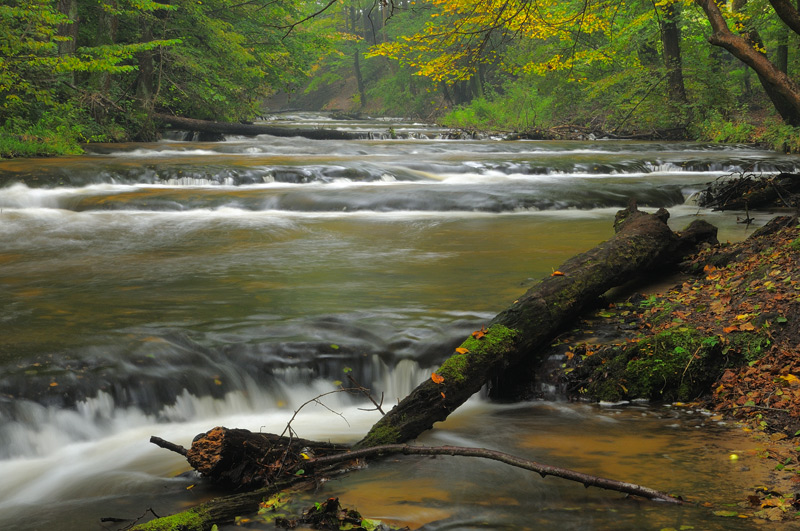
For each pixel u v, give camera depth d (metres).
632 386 5.88
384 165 19.73
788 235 8.14
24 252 10.97
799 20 8.96
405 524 3.80
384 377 6.19
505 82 49.84
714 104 32.19
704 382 5.82
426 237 11.98
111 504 4.30
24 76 23.83
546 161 21.33
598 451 4.80
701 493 4.09
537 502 4.05
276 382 6.05
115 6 28.19
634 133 34.00
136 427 5.51
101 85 28.17
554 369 6.16
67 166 18.19
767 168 20.84
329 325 6.77
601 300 7.48
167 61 30.69
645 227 8.41
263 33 36.62
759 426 5.06
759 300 6.53
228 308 7.43
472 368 5.61
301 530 3.78
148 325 6.82
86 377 5.57
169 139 31.73
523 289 8.11
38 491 4.54
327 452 4.77
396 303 7.54
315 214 14.78
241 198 15.42
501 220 13.84
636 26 30.53
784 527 3.61
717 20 9.74
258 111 42.94
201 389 5.77
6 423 5.09
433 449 4.45
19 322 6.94
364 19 70.88
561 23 12.59
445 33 11.27
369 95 71.50
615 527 3.70
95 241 11.86
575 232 12.34
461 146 27.78
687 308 6.91
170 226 13.17
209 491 4.44
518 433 5.22
